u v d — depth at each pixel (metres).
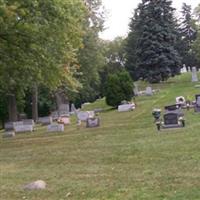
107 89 45.38
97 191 11.07
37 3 23.75
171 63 62.88
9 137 31.03
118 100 44.72
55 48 26.09
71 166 15.40
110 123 31.81
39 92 57.19
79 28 27.17
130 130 25.41
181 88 52.00
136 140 20.55
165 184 11.19
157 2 63.50
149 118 31.34
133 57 78.25
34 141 25.92
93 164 15.45
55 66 26.58
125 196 10.32
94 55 57.59
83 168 14.75
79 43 27.88
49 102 60.12
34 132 33.34
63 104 59.19
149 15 63.16
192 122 24.92
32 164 16.75
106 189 11.20
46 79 27.28
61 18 24.92
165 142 18.75
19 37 25.16
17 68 27.02
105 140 21.97
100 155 17.22
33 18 24.44
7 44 25.50
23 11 23.77
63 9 24.83
